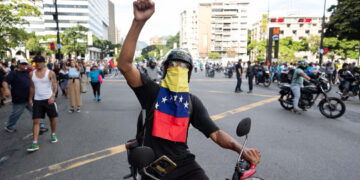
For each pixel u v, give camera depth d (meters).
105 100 9.44
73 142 4.55
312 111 7.67
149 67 8.42
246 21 122.56
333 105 6.71
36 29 97.19
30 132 5.24
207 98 9.92
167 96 1.55
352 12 18.22
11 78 5.11
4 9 14.76
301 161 3.74
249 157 1.50
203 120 1.61
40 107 4.23
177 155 1.56
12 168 3.48
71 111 7.20
